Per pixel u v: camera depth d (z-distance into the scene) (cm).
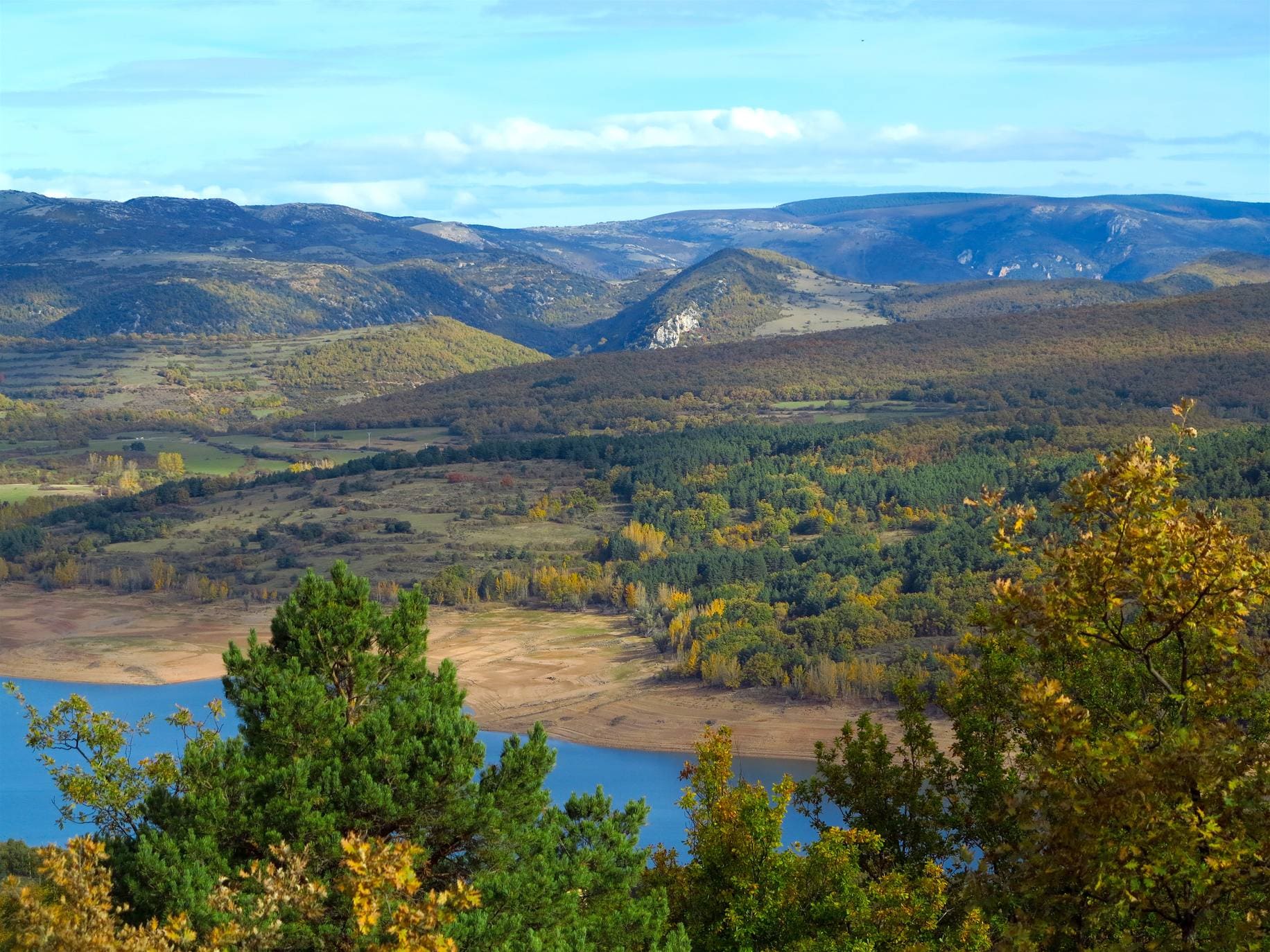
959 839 4041
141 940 2650
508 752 4019
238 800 3625
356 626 4222
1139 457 2967
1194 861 2470
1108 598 2964
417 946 2555
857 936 3647
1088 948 2834
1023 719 3528
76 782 3553
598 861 4181
